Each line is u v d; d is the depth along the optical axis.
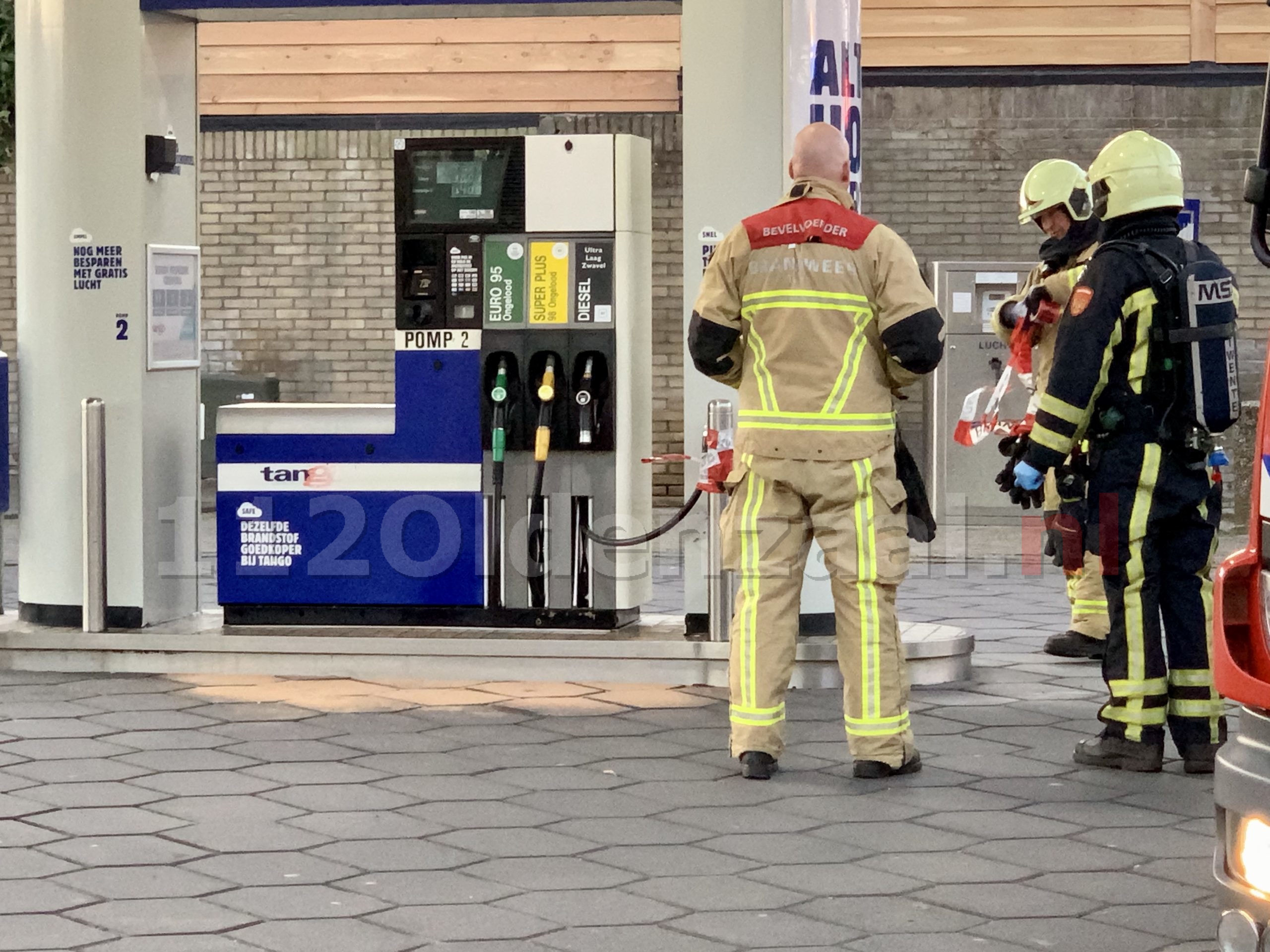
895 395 6.19
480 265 7.63
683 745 6.46
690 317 6.81
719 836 5.31
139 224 7.89
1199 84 13.31
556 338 7.62
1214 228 13.39
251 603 7.91
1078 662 8.13
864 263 5.92
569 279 7.58
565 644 7.51
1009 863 5.05
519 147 7.58
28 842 5.18
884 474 5.98
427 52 14.12
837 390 5.91
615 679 7.49
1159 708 6.09
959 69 13.43
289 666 7.67
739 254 5.98
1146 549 6.05
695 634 7.67
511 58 14.05
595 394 7.63
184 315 8.22
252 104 14.30
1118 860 5.09
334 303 14.39
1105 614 8.16
